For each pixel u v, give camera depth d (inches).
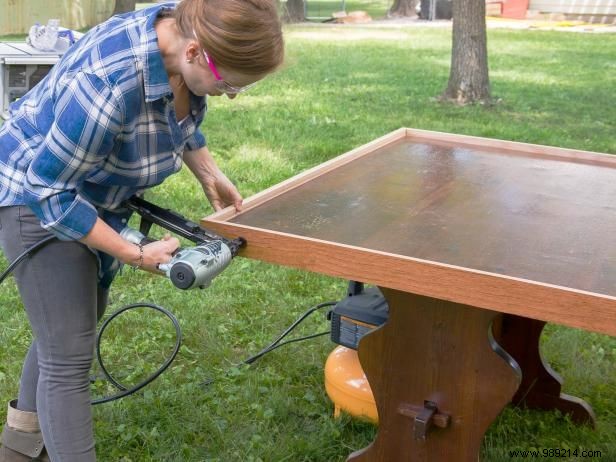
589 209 95.1
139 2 752.3
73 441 84.2
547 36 654.5
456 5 358.0
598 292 68.5
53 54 179.5
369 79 418.6
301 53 519.5
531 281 69.1
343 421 109.7
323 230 83.4
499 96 377.7
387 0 1067.3
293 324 134.1
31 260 81.2
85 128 71.4
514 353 114.7
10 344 130.2
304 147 258.2
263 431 108.8
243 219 86.4
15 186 78.7
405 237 82.0
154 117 76.3
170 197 199.8
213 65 70.5
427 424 85.4
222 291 150.5
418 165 112.7
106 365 125.9
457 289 72.4
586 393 121.6
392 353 88.2
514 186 103.7
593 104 368.8
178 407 113.3
